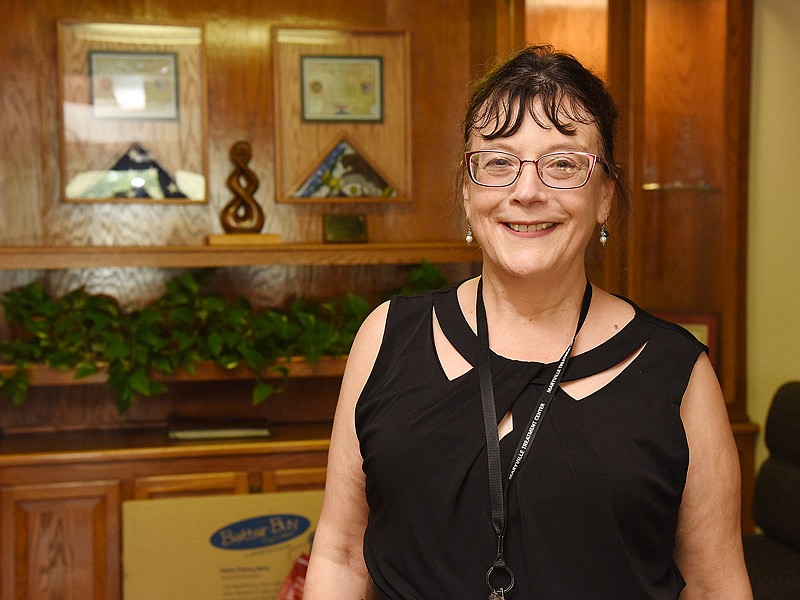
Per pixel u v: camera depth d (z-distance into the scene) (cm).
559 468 115
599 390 120
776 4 321
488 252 125
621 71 314
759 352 332
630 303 130
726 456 122
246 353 306
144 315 307
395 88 345
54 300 318
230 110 338
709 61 329
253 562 305
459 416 121
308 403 349
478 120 126
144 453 302
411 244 326
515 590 115
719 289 333
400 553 122
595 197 125
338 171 343
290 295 347
